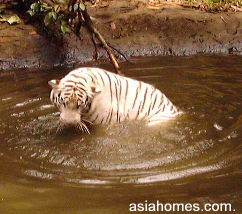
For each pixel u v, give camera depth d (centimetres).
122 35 1244
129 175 679
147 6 1328
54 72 1103
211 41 1244
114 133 786
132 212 597
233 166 699
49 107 891
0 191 646
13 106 897
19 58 1141
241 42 1242
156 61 1155
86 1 1338
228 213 593
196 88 975
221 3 1373
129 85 826
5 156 733
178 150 740
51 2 1188
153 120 820
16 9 1284
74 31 1160
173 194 634
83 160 718
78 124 768
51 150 746
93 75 788
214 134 789
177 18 1271
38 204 618
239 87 977
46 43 1178
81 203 618
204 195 632
